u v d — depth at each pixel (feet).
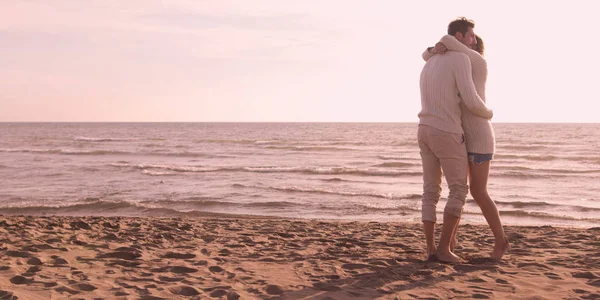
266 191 53.98
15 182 60.85
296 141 202.80
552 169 82.99
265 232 20.83
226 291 9.58
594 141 194.08
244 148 155.94
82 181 62.54
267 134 293.64
